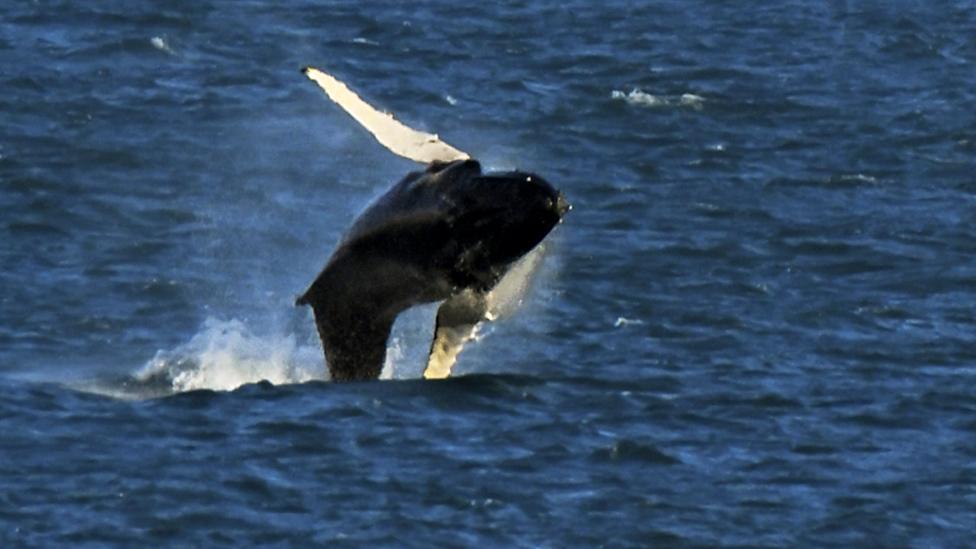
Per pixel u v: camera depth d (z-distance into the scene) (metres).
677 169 196.25
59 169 186.00
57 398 117.81
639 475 110.88
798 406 123.06
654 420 118.75
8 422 113.62
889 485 111.38
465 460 110.62
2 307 141.75
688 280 154.75
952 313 147.62
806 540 104.56
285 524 103.06
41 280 149.62
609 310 144.12
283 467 108.81
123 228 167.50
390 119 105.25
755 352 134.88
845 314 146.00
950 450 116.88
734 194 185.88
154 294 147.75
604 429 116.50
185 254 160.62
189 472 107.94
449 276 106.94
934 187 191.50
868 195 187.50
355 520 103.62
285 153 198.38
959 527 106.81
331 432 112.81
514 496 107.12
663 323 141.50
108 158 191.38
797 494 109.81
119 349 132.12
